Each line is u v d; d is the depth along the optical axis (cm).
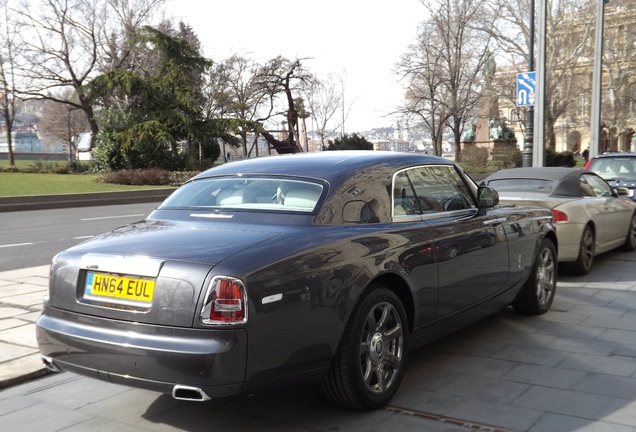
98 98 3819
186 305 325
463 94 4350
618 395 416
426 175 488
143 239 379
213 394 321
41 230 1511
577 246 809
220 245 354
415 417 387
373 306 389
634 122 6006
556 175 870
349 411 397
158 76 3916
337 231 390
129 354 331
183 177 3369
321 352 357
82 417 401
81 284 365
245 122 4022
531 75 1819
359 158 454
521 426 369
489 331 581
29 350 520
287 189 422
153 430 379
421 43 4238
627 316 628
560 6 4112
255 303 326
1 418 401
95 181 3169
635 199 1236
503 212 568
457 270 474
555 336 561
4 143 9931
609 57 5100
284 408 405
